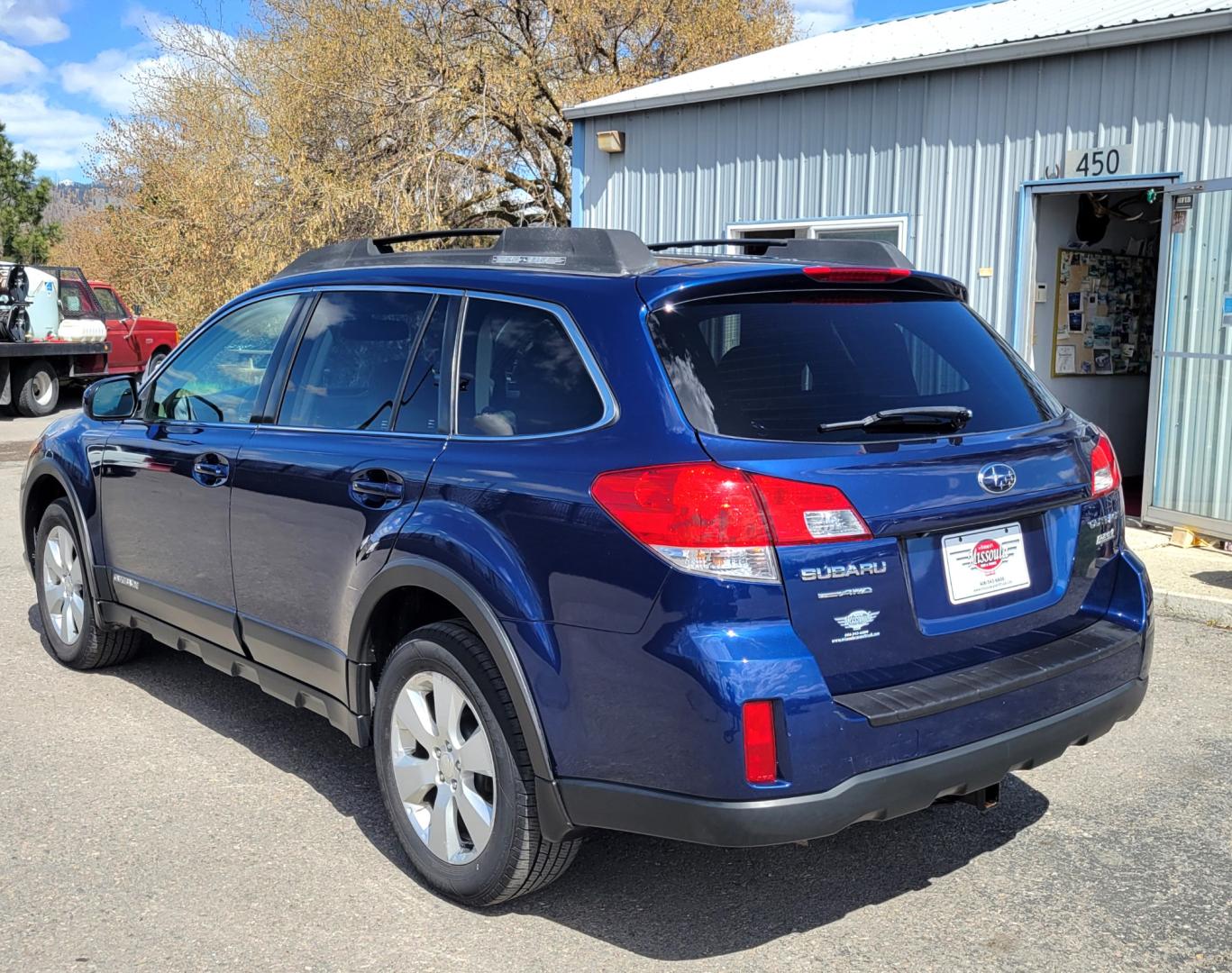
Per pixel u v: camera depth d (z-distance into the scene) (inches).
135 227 995.9
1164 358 313.1
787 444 109.3
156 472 178.1
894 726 107.8
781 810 103.5
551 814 116.8
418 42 788.0
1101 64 331.9
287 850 142.5
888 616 111.1
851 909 128.9
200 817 151.8
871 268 129.0
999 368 135.0
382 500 135.8
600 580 111.0
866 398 118.7
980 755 113.0
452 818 128.5
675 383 113.0
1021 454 123.1
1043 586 126.5
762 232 431.2
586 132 490.0
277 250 785.6
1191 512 311.6
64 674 211.0
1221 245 298.7
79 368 788.0
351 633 140.0
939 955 119.0
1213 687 201.6
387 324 147.6
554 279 128.3
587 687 112.7
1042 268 365.4
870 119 392.2
